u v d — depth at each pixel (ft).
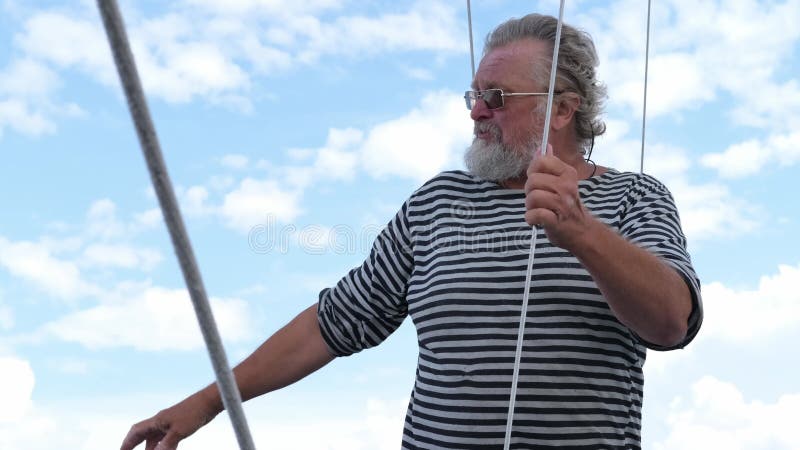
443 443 7.29
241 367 8.45
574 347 7.17
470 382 7.25
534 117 8.11
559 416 7.06
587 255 6.24
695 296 6.86
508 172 8.00
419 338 7.79
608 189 7.93
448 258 7.75
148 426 8.07
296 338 8.54
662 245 7.20
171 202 3.08
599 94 8.53
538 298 7.27
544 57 8.20
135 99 2.88
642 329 6.71
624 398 7.32
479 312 7.40
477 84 8.29
